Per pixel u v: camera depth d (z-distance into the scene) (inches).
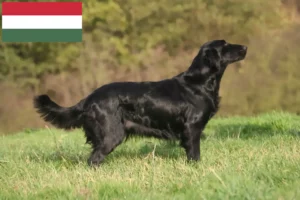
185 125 333.7
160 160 327.6
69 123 339.3
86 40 1025.5
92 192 244.5
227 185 224.5
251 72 971.3
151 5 1067.9
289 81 949.8
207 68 336.8
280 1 1132.5
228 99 943.0
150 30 1079.6
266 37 1030.4
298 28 1043.3
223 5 1085.8
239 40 1082.1
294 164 277.4
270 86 951.0
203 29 1085.1
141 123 333.4
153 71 1016.9
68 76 1019.3
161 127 335.3
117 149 413.1
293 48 989.2
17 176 303.1
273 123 561.0
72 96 1012.5
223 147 387.2
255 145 392.5
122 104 329.1
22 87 998.4
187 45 1090.1
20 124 951.6
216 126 599.2
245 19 1083.3
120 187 252.1
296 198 206.4
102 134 327.0
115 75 1013.8
